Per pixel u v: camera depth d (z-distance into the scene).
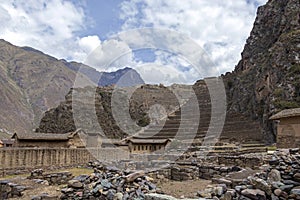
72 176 17.06
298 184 8.05
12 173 24.25
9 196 14.42
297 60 69.56
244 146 44.34
